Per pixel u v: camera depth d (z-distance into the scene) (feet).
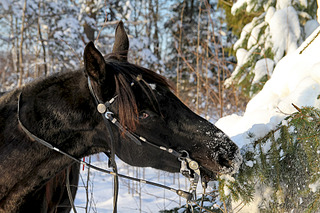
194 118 6.61
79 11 36.47
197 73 19.42
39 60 35.14
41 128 6.49
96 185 18.53
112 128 6.54
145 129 6.48
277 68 9.98
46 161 6.60
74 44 33.76
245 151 7.38
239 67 19.49
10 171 6.44
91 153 7.04
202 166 6.72
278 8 18.52
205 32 50.34
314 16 18.90
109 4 39.14
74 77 6.80
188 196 6.71
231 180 7.01
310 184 6.95
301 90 8.00
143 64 37.86
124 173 20.92
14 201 6.54
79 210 14.15
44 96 6.66
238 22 22.21
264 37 18.86
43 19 34.68
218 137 6.59
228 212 7.61
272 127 7.72
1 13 32.48
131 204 14.90
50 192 7.39
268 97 9.75
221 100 18.81
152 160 6.77
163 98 6.41
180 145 6.58
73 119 6.51
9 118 6.73
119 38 7.66
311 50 8.84
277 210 7.33
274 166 7.34
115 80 6.27
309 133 6.85
